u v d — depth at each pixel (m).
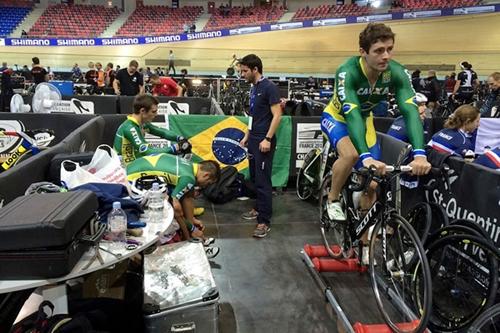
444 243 2.34
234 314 2.68
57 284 1.59
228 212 4.55
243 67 3.78
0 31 22.48
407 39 19.73
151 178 2.96
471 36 19.16
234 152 5.24
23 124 5.07
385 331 2.38
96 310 1.90
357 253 2.98
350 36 21.20
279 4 26.89
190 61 18.81
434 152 2.82
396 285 2.60
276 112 3.72
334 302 2.69
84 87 10.94
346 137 2.63
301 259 3.46
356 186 2.56
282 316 2.68
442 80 14.57
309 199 5.04
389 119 5.33
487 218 2.33
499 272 2.15
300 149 5.35
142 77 8.19
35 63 10.38
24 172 2.33
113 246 1.79
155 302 2.14
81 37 21.72
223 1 27.02
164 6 26.52
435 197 2.84
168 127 5.13
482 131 4.13
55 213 1.53
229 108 9.86
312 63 18.81
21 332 1.57
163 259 2.56
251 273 3.22
